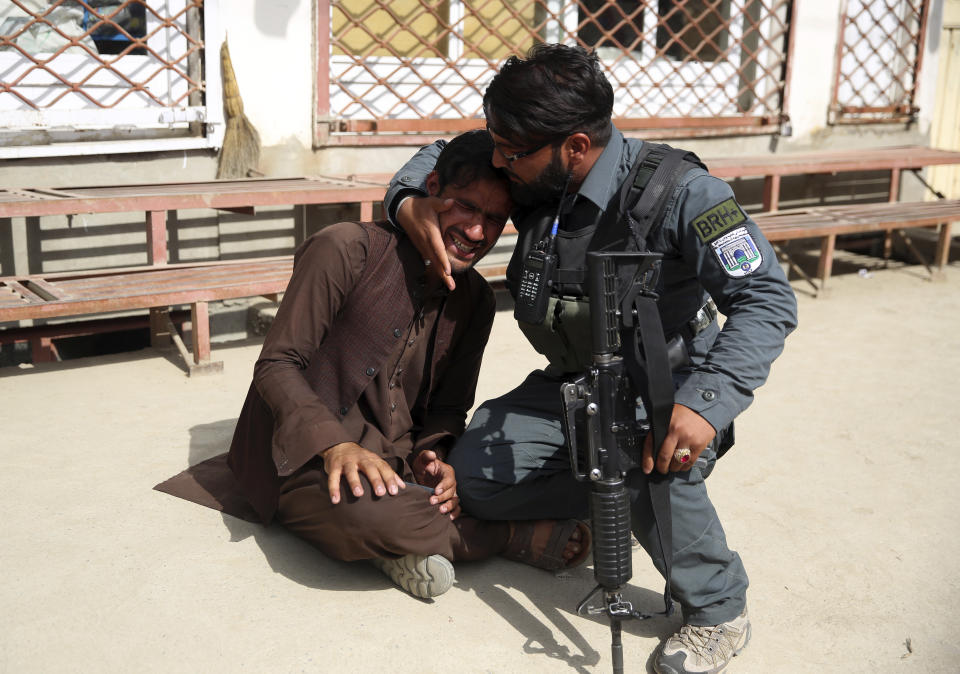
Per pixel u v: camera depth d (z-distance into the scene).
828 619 2.35
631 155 2.13
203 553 2.52
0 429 3.36
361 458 2.19
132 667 2.03
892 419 3.85
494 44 6.36
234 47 5.23
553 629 2.27
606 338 1.91
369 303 2.35
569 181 2.06
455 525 2.43
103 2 5.02
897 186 7.15
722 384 1.93
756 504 3.00
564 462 2.41
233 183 5.09
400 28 5.76
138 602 2.28
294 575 2.45
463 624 2.27
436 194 2.26
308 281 2.30
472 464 2.37
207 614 2.24
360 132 5.73
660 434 1.93
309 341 2.31
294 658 2.09
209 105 5.20
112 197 4.24
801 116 7.43
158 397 3.80
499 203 2.19
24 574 2.37
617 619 1.99
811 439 3.60
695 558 2.11
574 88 1.94
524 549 2.53
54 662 2.04
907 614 2.39
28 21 4.83
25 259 4.82
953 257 7.47
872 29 7.68
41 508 2.74
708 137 7.04
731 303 2.03
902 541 2.79
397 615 2.29
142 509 2.75
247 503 2.77
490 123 2.01
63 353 5.27
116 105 5.12
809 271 6.89
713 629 2.14
